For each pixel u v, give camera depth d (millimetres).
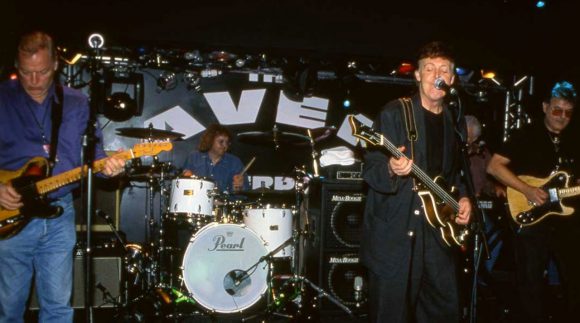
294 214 5305
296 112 7293
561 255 3918
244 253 4926
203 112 7066
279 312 5055
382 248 2895
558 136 4020
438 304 3002
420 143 2971
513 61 6523
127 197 6730
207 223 5262
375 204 2988
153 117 6926
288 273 5645
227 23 5926
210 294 4844
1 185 2928
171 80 6844
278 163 7223
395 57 6324
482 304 5531
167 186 6457
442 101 3041
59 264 3088
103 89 6312
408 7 6281
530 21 6504
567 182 3854
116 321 4668
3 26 5379
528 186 3848
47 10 5488
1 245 2971
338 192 5008
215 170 6281
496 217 5691
